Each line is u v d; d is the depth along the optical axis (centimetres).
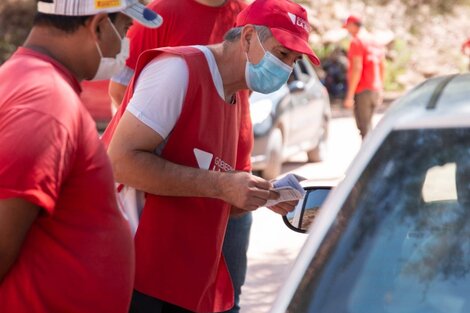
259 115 1205
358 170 288
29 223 309
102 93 1299
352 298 262
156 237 413
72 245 323
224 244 493
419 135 285
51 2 326
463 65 2761
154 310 418
